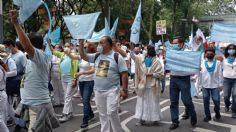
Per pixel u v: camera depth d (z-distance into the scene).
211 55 9.17
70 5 29.48
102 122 7.03
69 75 9.13
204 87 9.29
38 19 26.66
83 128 8.20
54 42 10.55
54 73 10.88
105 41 6.84
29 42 5.09
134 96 13.33
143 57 9.02
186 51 8.45
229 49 9.95
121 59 6.80
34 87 5.35
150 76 8.89
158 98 8.99
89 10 32.66
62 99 11.23
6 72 6.92
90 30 6.92
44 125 5.38
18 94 8.24
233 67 9.93
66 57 9.31
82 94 8.53
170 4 45.03
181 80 8.50
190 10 51.25
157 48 18.06
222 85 9.36
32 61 5.31
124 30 34.31
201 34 11.26
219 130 8.41
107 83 6.80
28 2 5.38
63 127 8.53
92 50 8.18
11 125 8.12
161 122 9.21
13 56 8.41
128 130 8.38
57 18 28.16
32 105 5.35
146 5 40.94
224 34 10.42
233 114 9.70
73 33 7.02
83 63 8.75
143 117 8.88
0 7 10.23
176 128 8.55
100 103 6.95
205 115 9.68
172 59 8.55
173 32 46.81
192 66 8.39
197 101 12.30
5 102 6.51
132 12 33.25
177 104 8.60
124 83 6.84
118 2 33.38
